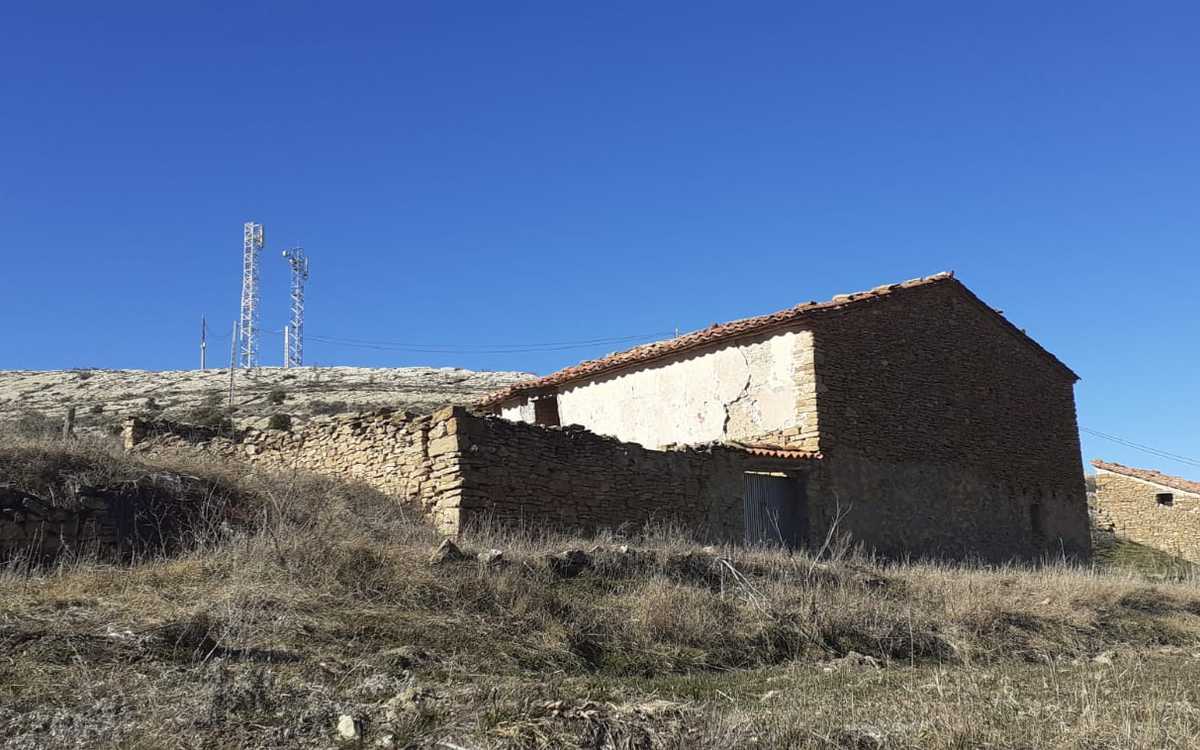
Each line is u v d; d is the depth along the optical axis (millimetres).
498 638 9945
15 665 7145
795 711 7883
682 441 22797
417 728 6602
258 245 83438
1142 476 37875
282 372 76438
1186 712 8094
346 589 10398
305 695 7129
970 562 22641
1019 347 27109
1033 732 7348
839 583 14352
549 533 15664
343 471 18016
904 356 23172
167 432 20766
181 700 6777
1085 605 16219
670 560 13352
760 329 21547
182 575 10391
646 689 8984
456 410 15305
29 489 13062
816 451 20375
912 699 8641
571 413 25719
